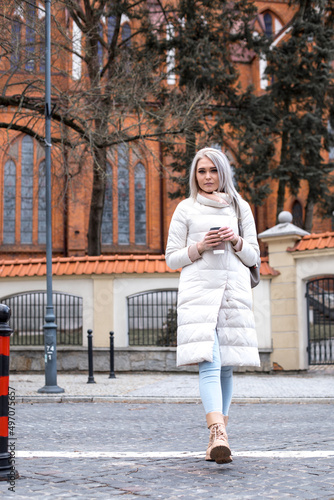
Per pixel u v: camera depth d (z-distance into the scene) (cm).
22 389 1135
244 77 3828
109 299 1473
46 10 1184
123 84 1903
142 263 1473
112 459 418
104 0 2320
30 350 1477
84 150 1838
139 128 1853
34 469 378
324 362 1451
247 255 380
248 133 2450
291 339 1443
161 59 2423
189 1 2381
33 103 1659
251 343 377
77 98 1658
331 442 504
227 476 346
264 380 1295
